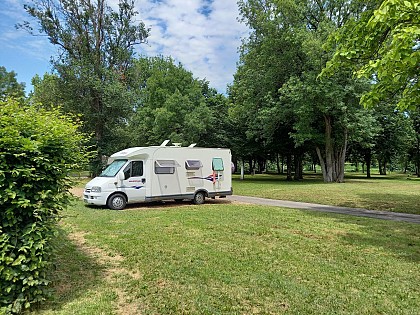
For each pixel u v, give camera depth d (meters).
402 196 16.16
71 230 8.55
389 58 6.30
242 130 35.62
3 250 3.69
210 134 35.72
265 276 5.23
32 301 3.95
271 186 23.34
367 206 13.70
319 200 15.68
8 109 4.09
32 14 26.20
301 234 8.35
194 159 14.93
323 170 28.38
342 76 22.83
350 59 8.54
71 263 5.87
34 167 4.03
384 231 8.80
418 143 40.38
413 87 7.76
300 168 35.34
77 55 28.11
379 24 7.28
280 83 27.08
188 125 30.62
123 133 29.97
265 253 6.54
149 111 34.38
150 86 35.22
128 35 29.94
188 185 14.69
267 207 13.66
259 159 49.41
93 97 27.92
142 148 13.77
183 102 32.28
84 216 10.95
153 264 5.80
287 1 24.72
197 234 8.22
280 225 9.49
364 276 5.31
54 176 4.25
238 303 4.25
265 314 3.95
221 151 15.76
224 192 15.73
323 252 6.68
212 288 4.73
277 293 4.57
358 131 24.33
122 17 29.52
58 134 4.30
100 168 26.86
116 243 7.25
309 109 23.09
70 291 4.60
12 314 3.78
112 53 29.73
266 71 27.33
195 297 4.42
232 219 10.45
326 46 9.57
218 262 5.92
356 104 24.48
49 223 4.19
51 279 4.59
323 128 28.28
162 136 32.84
